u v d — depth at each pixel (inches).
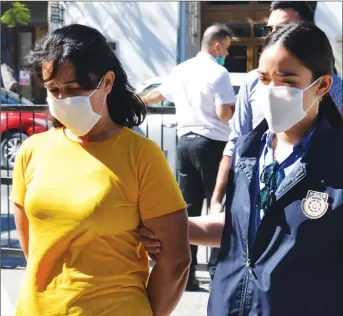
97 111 84.0
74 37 82.1
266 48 82.3
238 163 86.4
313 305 77.5
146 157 84.5
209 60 194.5
